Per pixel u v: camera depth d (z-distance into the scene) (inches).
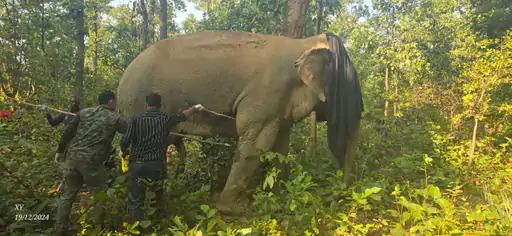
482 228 135.0
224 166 213.9
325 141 266.1
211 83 183.5
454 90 271.1
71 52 626.5
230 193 176.9
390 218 158.7
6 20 524.1
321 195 175.9
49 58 553.3
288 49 181.0
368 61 518.9
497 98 289.4
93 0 959.6
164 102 189.8
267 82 176.1
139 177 139.4
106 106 149.0
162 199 153.0
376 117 299.3
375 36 494.9
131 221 149.6
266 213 148.7
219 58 183.8
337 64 178.7
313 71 174.7
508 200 148.1
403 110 349.7
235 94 182.1
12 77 498.3
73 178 142.7
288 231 142.3
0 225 143.1
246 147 177.8
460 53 449.7
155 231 137.0
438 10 562.6
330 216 142.6
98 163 144.2
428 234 127.6
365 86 453.4
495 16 499.5
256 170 179.2
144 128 140.6
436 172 202.7
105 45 925.8
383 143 254.4
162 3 829.2
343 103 179.3
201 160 219.0
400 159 208.5
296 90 178.4
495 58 208.8
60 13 609.3
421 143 251.9
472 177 200.2
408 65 425.1
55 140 273.7
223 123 193.9
